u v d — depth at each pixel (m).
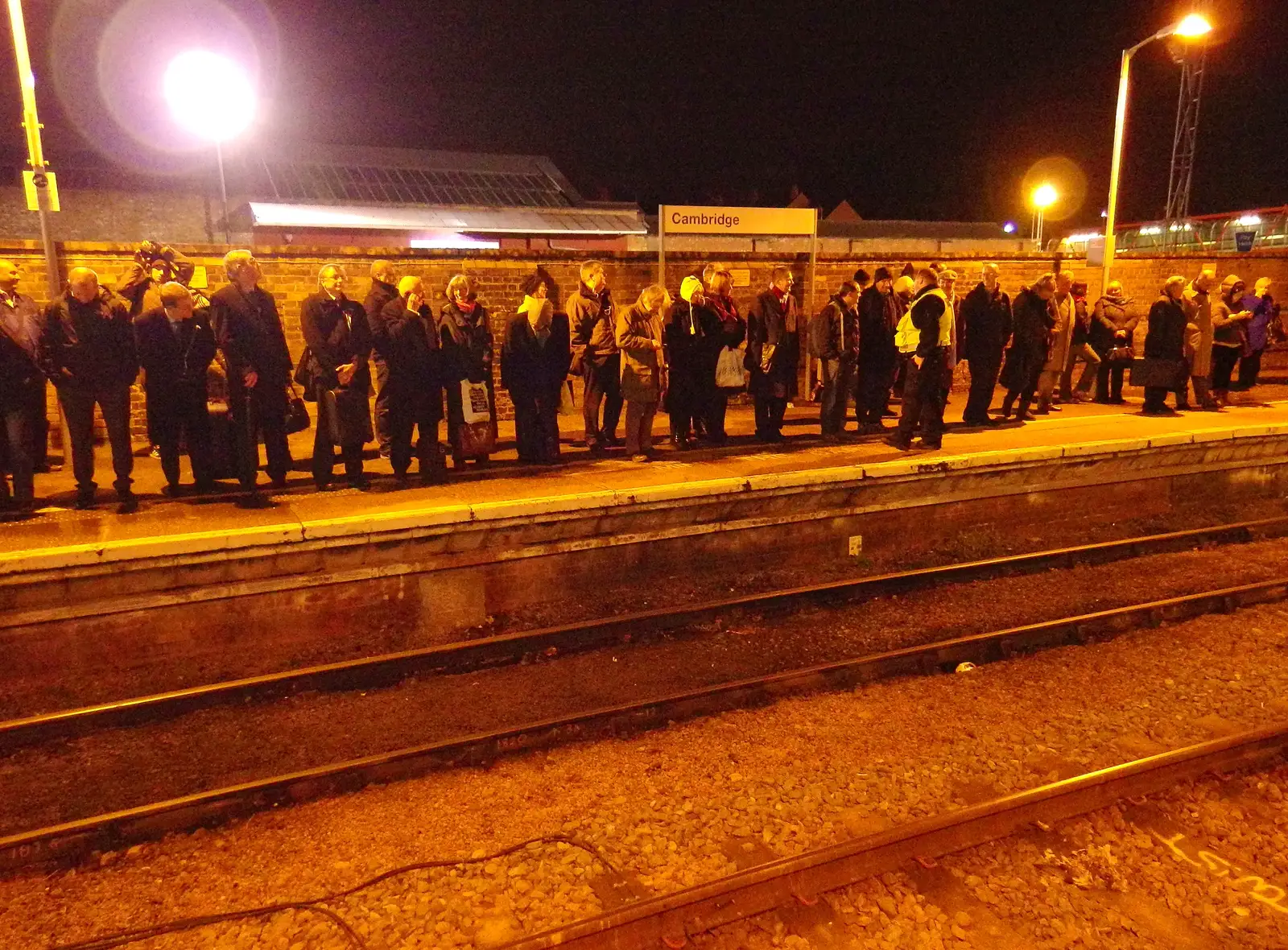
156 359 7.29
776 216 11.52
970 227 34.59
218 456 7.93
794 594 7.46
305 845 4.42
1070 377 13.27
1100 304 13.02
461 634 7.04
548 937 3.53
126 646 6.19
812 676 6.07
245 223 19.91
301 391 11.09
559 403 8.88
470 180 23.72
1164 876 4.13
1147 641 6.84
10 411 6.97
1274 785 4.84
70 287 6.81
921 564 8.62
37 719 5.36
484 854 4.26
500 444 10.23
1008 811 4.39
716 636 6.98
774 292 9.66
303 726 5.62
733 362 9.56
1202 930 3.79
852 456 9.19
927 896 3.98
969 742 5.27
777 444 9.95
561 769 5.09
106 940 3.76
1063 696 5.91
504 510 7.12
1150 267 16.00
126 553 6.02
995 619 7.35
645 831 4.41
